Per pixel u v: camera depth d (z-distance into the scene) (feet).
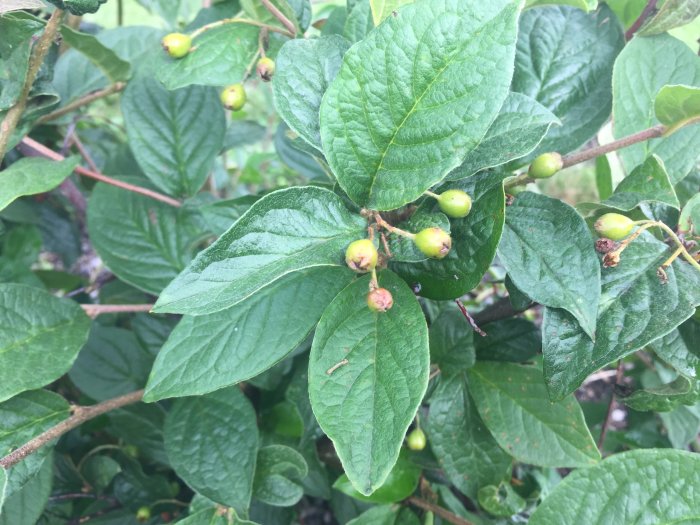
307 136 0.50
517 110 0.51
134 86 0.83
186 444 0.69
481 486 0.70
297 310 0.58
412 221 0.49
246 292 0.41
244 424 0.69
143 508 0.82
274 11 0.67
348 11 0.67
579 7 0.63
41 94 0.68
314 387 0.45
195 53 0.67
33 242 1.04
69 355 0.65
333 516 1.20
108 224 0.84
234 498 0.66
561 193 1.77
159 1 1.04
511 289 0.59
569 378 0.49
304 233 0.46
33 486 0.68
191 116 0.83
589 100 0.68
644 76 0.66
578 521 0.56
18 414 0.63
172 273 0.83
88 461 0.87
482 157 0.49
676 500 0.54
